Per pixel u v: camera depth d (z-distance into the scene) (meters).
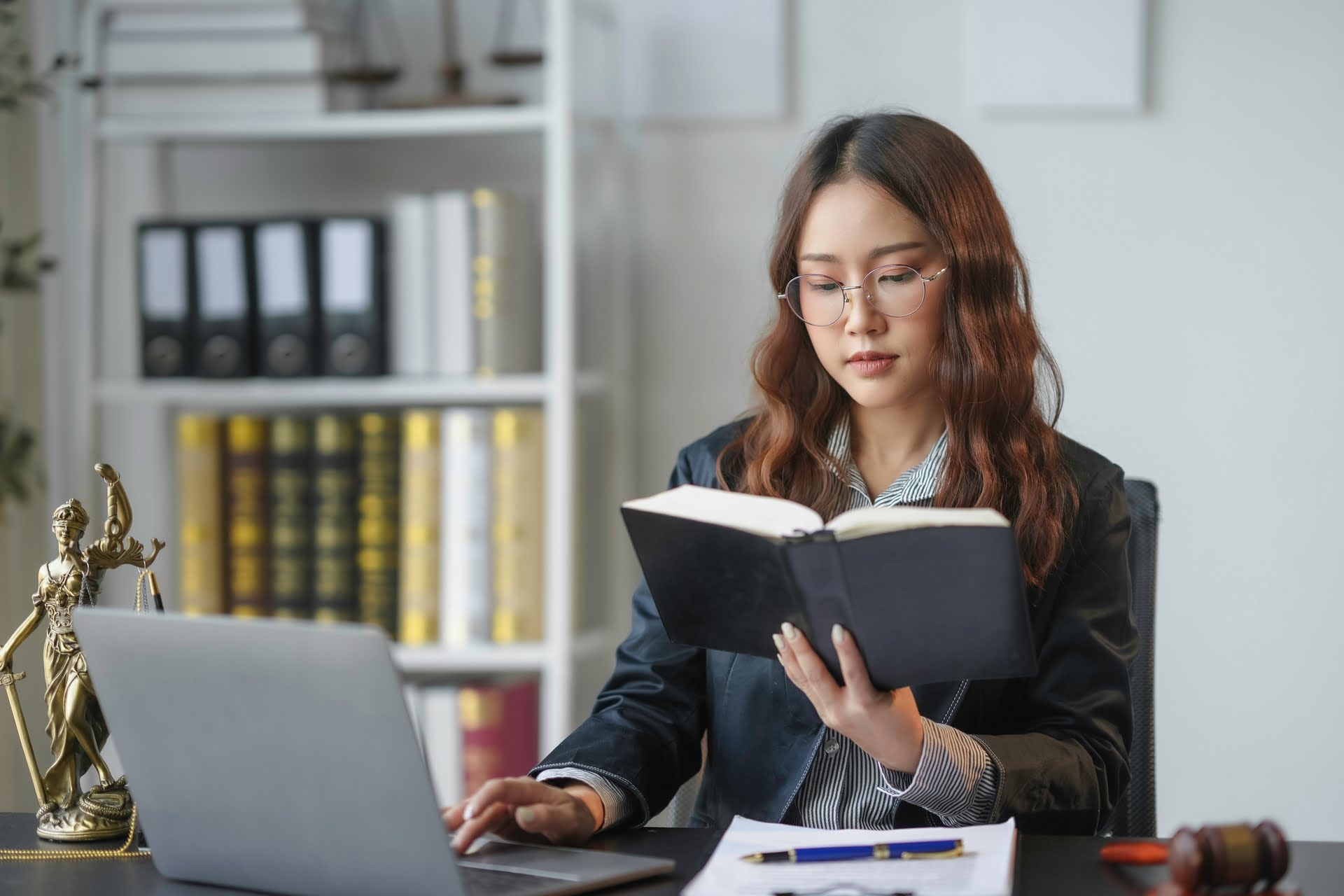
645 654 1.63
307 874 1.10
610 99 2.69
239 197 2.83
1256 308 2.58
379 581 2.56
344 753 1.05
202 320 2.59
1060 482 1.55
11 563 2.59
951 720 1.49
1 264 2.52
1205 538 2.61
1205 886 1.01
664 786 1.50
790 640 1.21
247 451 2.59
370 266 2.53
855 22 2.65
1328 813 2.59
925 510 1.13
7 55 2.56
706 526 1.19
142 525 2.87
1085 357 2.62
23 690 2.56
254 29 2.56
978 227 1.55
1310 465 2.58
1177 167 2.59
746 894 1.04
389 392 2.53
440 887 1.05
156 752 1.13
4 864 1.22
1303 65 2.55
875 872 1.08
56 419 2.73
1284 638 2.59
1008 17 2.59
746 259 2.70
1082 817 1.34
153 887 1.15
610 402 2.69
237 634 1.05
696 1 2.66
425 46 2.76
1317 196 2.56
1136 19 2.56
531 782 1.29
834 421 1.66
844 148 1.56
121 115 2.61
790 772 1.53
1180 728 2.62
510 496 2.53
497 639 2.54
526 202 2.60
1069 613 1.51
